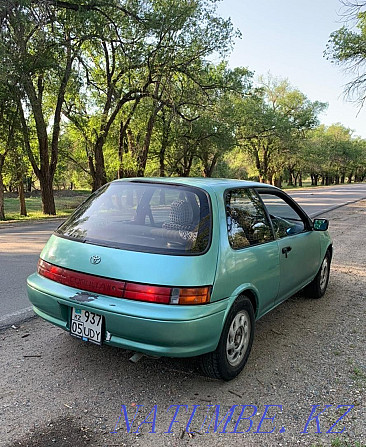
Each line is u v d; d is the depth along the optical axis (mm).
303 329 4297
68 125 26516
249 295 3445
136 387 3043
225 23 21641
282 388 3084
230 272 3014
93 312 2887
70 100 24375
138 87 23219
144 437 2471
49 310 3182
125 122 26938
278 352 3721
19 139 19547
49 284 3182
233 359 3188
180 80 24859
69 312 3084
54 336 3928
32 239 10852
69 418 2629
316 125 49594
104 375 3203
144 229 3113
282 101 49844
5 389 2939
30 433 2459
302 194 37219
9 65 15719
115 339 2844
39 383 3045
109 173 30938
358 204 22766
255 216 3713
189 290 2709
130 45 20156
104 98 25000
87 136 24984
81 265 3018
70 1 17594
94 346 3717
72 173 37906
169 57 21422
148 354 2795
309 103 50094
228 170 52562
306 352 3727
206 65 23250
